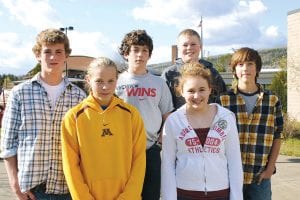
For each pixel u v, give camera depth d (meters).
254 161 4.05
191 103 3.54
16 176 3.50
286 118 16.25
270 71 28.33
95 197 3.37
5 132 3.50
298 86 20.52
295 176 8.76
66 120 3.41
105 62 3.47
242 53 4.07
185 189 3.47
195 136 3.49
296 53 20.77
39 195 3.51
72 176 3.30
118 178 3.40
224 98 4.12
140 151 3.55
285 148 12.96
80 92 3.72
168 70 4.79
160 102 4.34
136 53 4.25
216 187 3.44
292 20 20.94
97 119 3.42
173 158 3.59
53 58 3.54
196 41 4.74
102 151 3.39
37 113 3.49
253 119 4.06
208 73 3.58
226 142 3.55
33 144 3.45
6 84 29.56
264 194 4.11
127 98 4.23
